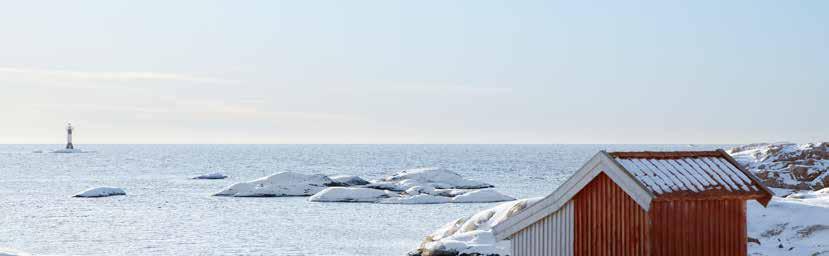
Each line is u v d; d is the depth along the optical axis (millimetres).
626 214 31297
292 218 123688
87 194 172250
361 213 130750
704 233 31438
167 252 87625
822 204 59781
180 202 156375
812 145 96188
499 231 36250
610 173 31484
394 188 172750
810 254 51250
